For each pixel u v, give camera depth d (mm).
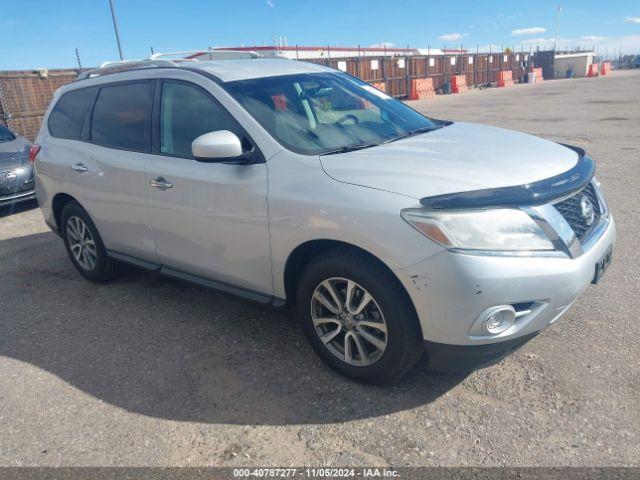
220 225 3330
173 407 2961
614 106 17094
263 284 3283
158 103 3807
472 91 33688
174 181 3547
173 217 3633
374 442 2574
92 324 4055
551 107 18109
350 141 3297
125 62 4402
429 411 2754
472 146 3145
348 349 2998
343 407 2848
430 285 2494
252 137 3201
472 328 2496
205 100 3500
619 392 2750
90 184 4266
